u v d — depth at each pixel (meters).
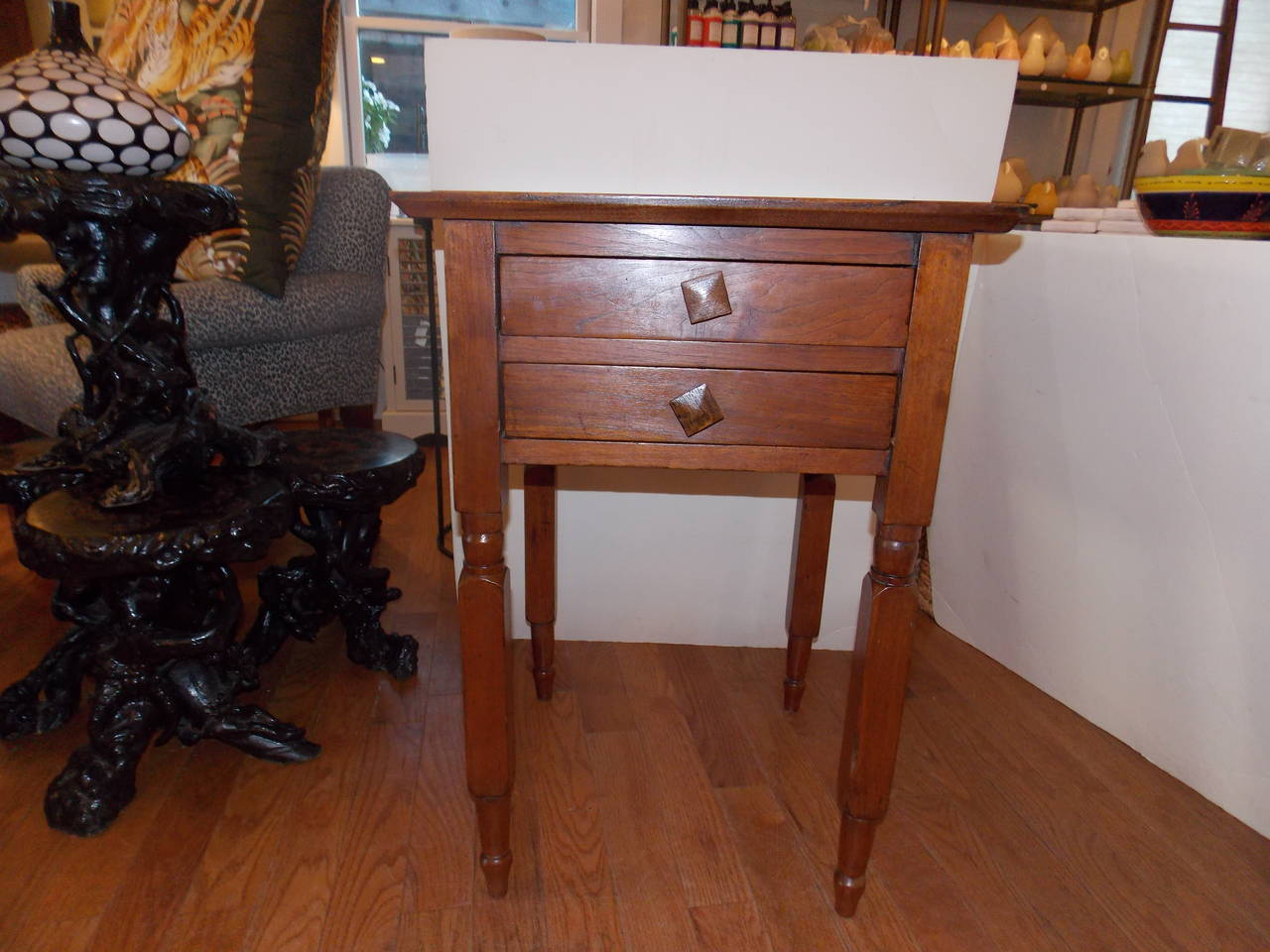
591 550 1.36
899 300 0.67
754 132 0.75
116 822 0.95
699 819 0.99
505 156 0.77
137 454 0.94
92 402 1.01
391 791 1.02
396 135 2.58
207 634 1.01
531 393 0.70
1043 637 1.27
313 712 1.19
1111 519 1.13
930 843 0.95
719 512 1.33
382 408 2.64
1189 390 0.99
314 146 1.55
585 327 0.68
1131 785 1.06
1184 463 1.01
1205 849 0.95
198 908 0.83
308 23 1.48
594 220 0.65
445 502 2.10
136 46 1.64
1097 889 0.89
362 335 1.83
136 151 0.88
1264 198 0.96
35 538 0.87
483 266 0.66
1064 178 2.64
